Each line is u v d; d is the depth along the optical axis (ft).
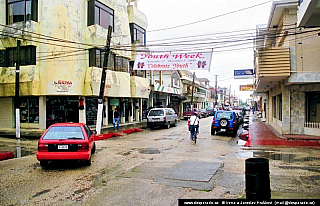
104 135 57.26
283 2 47.16
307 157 34.73
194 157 34.76
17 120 54.39
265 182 15.65
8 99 66.69
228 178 24.27
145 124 88.63
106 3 69.31
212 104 273.95
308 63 45.60
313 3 24.09
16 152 40.11
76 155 28.12
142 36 93.66
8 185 22.62
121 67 75.36
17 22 60.39
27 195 19.99
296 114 51.67
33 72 58.34
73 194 20.17
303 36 46.29
